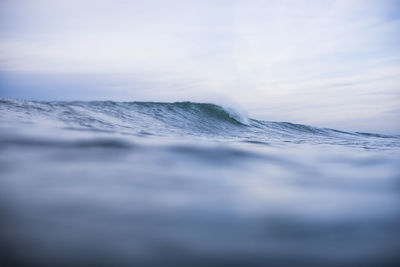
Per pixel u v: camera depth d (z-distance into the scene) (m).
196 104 14.87
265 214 1.91
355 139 11.01
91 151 3.46
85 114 9.45
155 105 13.55
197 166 3.13
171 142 4.47
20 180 2.34
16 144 3.53
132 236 1.57
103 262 1.34
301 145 6.28
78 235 1.55
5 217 1.71
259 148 4.78
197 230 1.66
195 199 2.13
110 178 2.51
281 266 1.37
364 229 1.74
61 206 1.89
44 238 1.51
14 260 1.33
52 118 7.76
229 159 3.59
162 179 2.58
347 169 3.47
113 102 12.45
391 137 14.13
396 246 1.56
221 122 13.65
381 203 2.19
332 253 1.48
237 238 1.59
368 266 1.38
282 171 3.18
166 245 1.50
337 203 2.17
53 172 2.59
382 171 3.38
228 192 2.32
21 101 9.57
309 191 2.46
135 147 3.86
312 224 1.79
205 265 1.35
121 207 1.92
